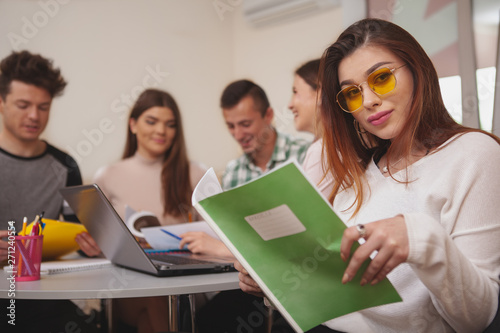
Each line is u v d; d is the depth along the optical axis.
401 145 1.01
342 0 3.62
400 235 0.72
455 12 2.92
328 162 1.20
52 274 1.37
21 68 2.72
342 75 1.07
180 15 4.09
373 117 1.02
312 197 0.72
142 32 3.84
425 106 1.00
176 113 3.30
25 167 2.69
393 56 1.00
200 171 3.43
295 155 2.95
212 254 1.58
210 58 4.34
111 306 1.78
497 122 2.75
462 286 0.76
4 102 2.72
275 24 4.18
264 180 0.72
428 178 0.96
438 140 0.98
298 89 2.46
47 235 1.63
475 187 0.87
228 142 4.48
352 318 1.00
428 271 0.75
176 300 1.23
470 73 2.86
